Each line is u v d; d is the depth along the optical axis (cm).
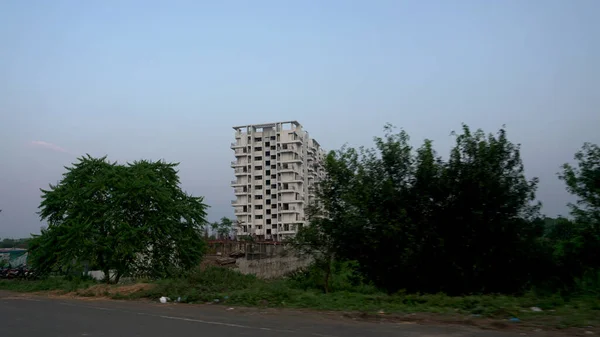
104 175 3053
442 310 1214
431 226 1841
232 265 5550
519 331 923
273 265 5384
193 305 1531
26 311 1391
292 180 9888
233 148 10612
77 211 2925
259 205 10275
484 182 1781
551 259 1805
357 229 1870
